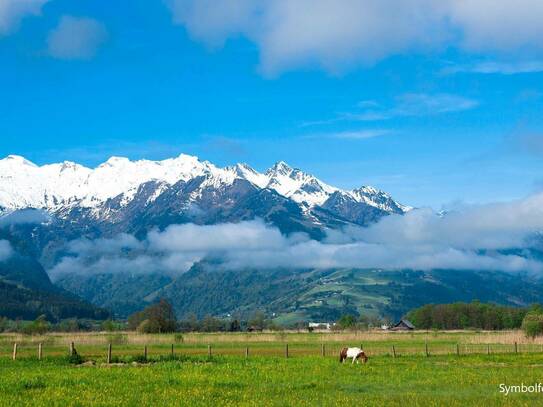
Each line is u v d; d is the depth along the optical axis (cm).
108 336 11775
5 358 6581
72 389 4200
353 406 3597
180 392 4081
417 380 4897
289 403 3706
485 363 6519
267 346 10119
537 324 11181
